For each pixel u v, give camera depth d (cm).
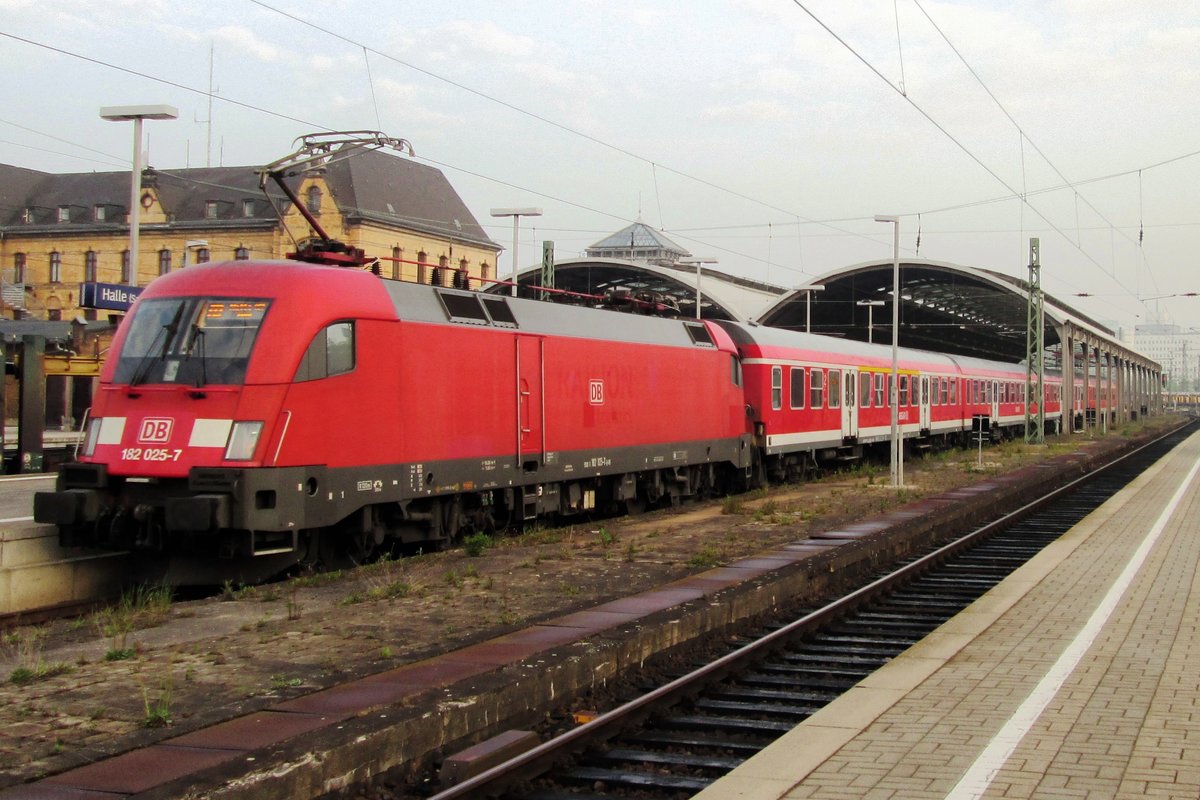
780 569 1453
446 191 7650
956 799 624
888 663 987
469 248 7569
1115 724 775
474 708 791
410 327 1612
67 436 4303
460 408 1725
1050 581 1434
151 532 1398
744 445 2772
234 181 7150
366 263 1700
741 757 781
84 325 3728
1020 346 9962
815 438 3306
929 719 796
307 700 783
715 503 2578
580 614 1138
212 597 1337
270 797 613
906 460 4284
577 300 2233
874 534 1861
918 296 6950
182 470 1375
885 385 3969
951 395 4791
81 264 7231
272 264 1492
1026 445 5181
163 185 7231
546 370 1966
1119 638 1075
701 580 1374
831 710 825
